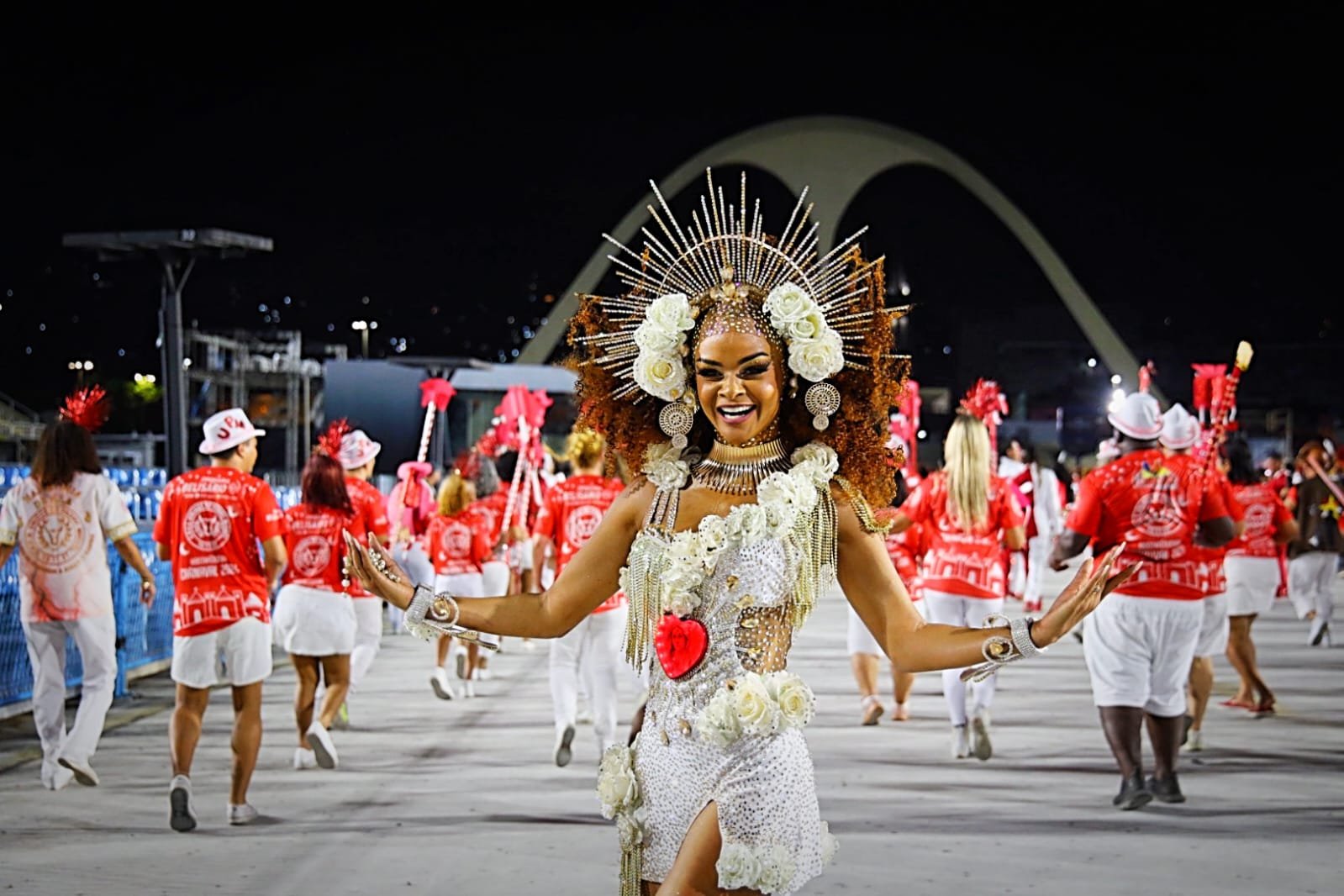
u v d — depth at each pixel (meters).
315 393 40.16
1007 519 8.84
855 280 3.88
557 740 8.62
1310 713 10.86
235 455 7.20
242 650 7.03
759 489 3.61
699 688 3.53
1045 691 12.17
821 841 3.61
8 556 7.92
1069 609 3.36
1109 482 7.43
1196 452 8.10
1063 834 6.87
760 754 3.46
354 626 8.68
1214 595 8.84
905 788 8.00
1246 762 8.80
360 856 6.44
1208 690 9.07
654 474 3.77
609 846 6.62
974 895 5.78
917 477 13.31
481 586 12.11
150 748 9.26
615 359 3.95
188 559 7.02
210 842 6.70
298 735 9.33
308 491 8.62
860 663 10.31
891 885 5.93
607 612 8.62
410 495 13.17
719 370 3.69
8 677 10.15
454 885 5.94
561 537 8.93
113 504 7.94
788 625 3.63
